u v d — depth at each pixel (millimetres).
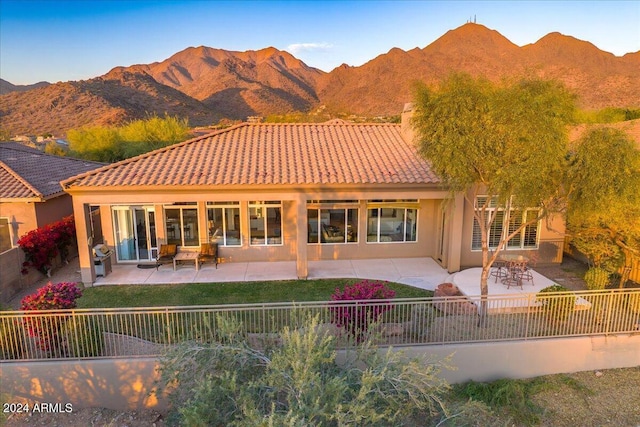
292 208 17281
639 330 10656
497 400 9484
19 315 9242
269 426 5426
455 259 16156
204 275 15828
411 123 11555
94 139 37062
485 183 10906
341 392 6344
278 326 9938
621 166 9836
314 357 6652
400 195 15648
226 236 17328
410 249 17969
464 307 10609
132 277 15633
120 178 14859
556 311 10477
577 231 14227
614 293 10602
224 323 8172
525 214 12773
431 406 7137
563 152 9859
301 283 15062
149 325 9805
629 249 12914
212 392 6770
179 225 17156
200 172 15523
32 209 16578
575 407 9328
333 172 15750
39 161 21234
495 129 9898
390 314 10203
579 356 10445
